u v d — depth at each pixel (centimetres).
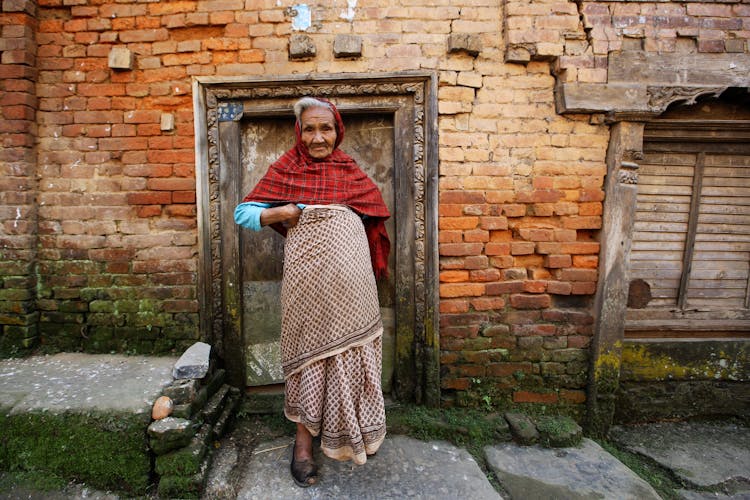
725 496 212
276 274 265
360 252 200
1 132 245
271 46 246
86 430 193
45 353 256
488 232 252
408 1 245
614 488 206
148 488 195
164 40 248
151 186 253
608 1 244
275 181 208
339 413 190
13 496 188
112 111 251
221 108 251
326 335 191
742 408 278
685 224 282
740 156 279
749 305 284
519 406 261
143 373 229
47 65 249
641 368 275
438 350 255
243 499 190
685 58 246
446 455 224
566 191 252
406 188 253
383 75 244
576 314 258
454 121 248
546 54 243
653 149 276
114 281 258
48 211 255
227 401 248
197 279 257
